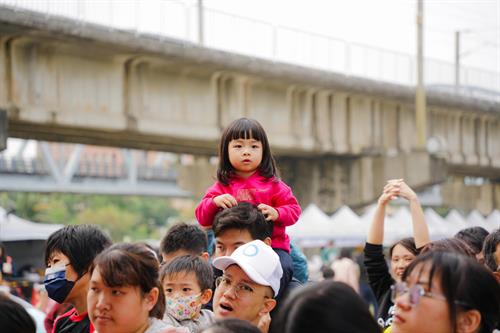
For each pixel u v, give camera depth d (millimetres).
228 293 4961
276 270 5047
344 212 24797
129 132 23844
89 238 5707
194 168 35406
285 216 6082
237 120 6340
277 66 26953
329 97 31047
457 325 3885
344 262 17219
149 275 4473
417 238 6652
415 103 33875
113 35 21609
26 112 20891
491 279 3994
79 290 5664
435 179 32188
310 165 35250
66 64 22016
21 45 20906
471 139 38625
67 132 23969
